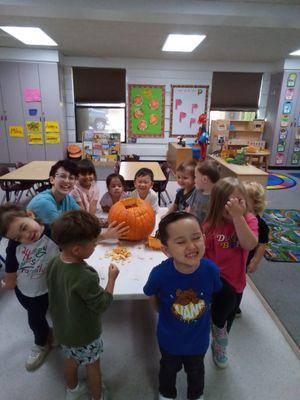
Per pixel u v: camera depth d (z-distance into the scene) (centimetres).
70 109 714
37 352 159
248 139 733
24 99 647
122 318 195
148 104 718
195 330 119
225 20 358
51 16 354
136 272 143
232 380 151
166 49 582
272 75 716
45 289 147
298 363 163
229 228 141
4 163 680
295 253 295
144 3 331
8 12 341
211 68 703
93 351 125
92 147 686
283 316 201
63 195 178
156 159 756
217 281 119
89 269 114
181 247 104
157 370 157
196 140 649
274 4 342
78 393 139
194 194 200
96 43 543
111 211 177
